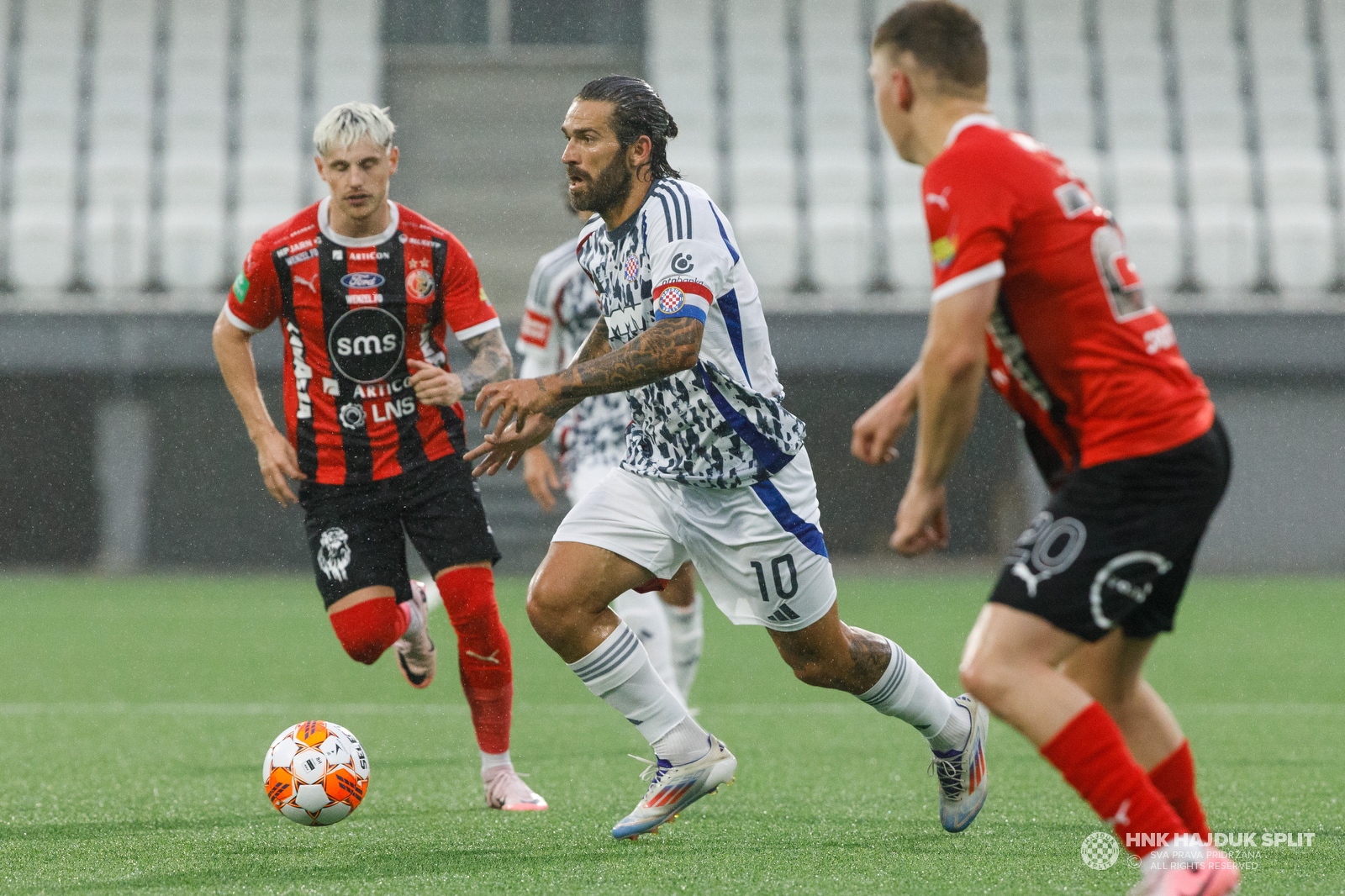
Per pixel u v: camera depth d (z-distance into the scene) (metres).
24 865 9.97
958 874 9.48
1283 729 18.62
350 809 11.20
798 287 59.97
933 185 8.01
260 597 42.34
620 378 9.80
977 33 8.50
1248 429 52.16
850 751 16.69
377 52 64.50
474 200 62.59
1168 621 8.52
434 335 13.08
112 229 58.50
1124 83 66.94
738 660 28.42
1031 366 8.14
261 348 49.62
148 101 64.56
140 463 51.50
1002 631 7.82
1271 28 68.38
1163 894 7.59
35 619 35.56
